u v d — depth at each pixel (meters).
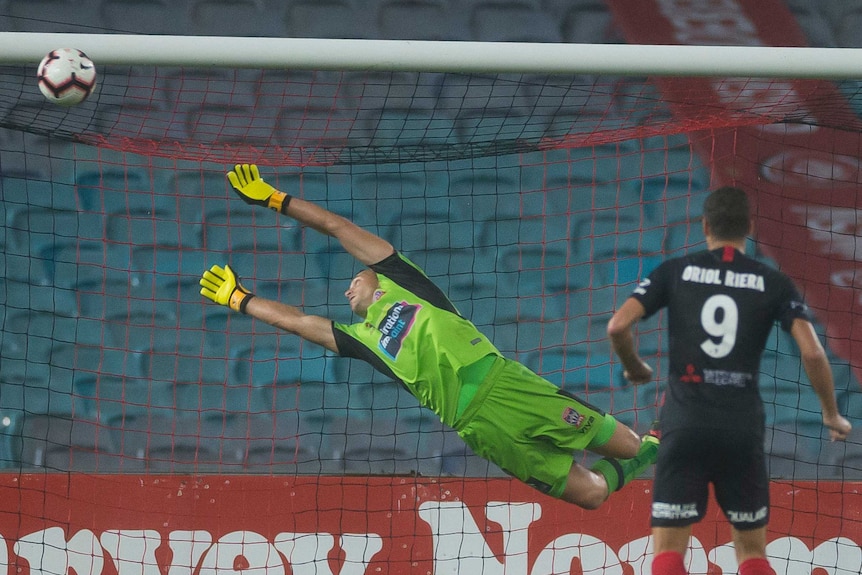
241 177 19.59
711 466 14.71
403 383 19.58
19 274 29.55
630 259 30.11
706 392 14.54
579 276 30.11
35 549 23.16
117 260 29.98
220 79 30.33
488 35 32.59
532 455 19.31
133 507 23.45
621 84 29.66
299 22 32.41
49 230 30.09
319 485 23.67
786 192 30.27
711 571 23.14
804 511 23.58
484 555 23.41
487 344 19.36
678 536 14.57
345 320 29.53
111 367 28.66
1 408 27.64
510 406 19.06
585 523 23.48
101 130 30.23
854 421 27.97
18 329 28.95
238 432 27.64
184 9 32.22
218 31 32.22
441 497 23.67
